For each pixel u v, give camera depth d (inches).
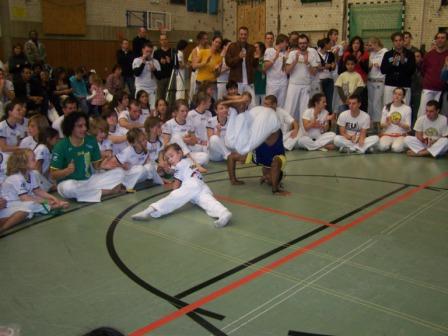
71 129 178.9
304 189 196.2
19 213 153.0
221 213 154.3
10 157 159.2
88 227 152.6
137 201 181.8
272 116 182.4
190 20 629.3
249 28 632.4
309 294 108.4
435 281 115.4
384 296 107.8
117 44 568.4
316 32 569.6
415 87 343.6
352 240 141.2
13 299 106.0
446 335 92.6
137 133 195.6
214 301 105.1
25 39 497.4
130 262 125.6
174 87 357.7
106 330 37.3
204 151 249.9
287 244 137.9
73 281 114.7
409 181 209.2
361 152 271.4
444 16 480.7
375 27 523.5
